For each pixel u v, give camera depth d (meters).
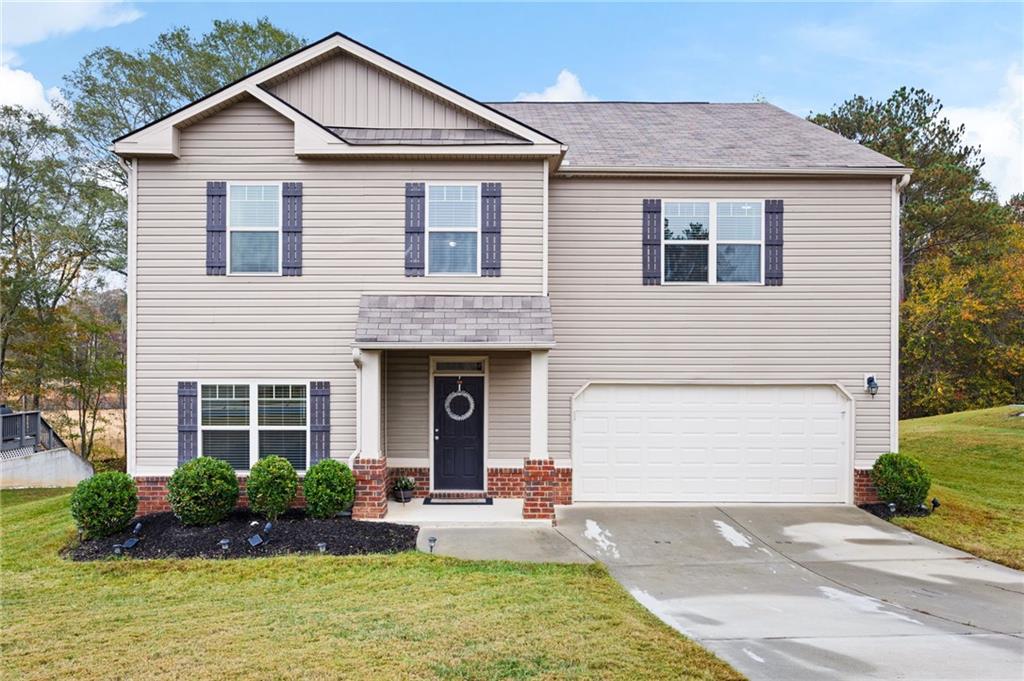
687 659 5.30
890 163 11.55
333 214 10.75
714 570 8.19
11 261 22.72
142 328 10.59
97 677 5.04
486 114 10.98
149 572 7.98
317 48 10.93
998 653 5.70
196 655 5.40
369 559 8.26
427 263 10.83
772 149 12.42
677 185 11.70
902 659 5.53
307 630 5.92
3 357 23.56
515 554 8.57
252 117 10.70
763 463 11.70
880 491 11.16
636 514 10.92
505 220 10.88
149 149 10.40
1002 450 16.41
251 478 9.74
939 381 26.83
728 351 11.70
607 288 11.70
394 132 11.12
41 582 7.71
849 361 11.65
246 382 10.65
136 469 10.53
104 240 24.38
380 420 10.48
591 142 12.73
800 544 9.38
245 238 10.73
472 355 11.40
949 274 27.08
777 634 6.07
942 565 8.53
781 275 11.68
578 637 5.69
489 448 11.40
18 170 23.03
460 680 4.89
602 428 11.70
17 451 17.52
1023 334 27.16
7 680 5.02
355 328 10.61
